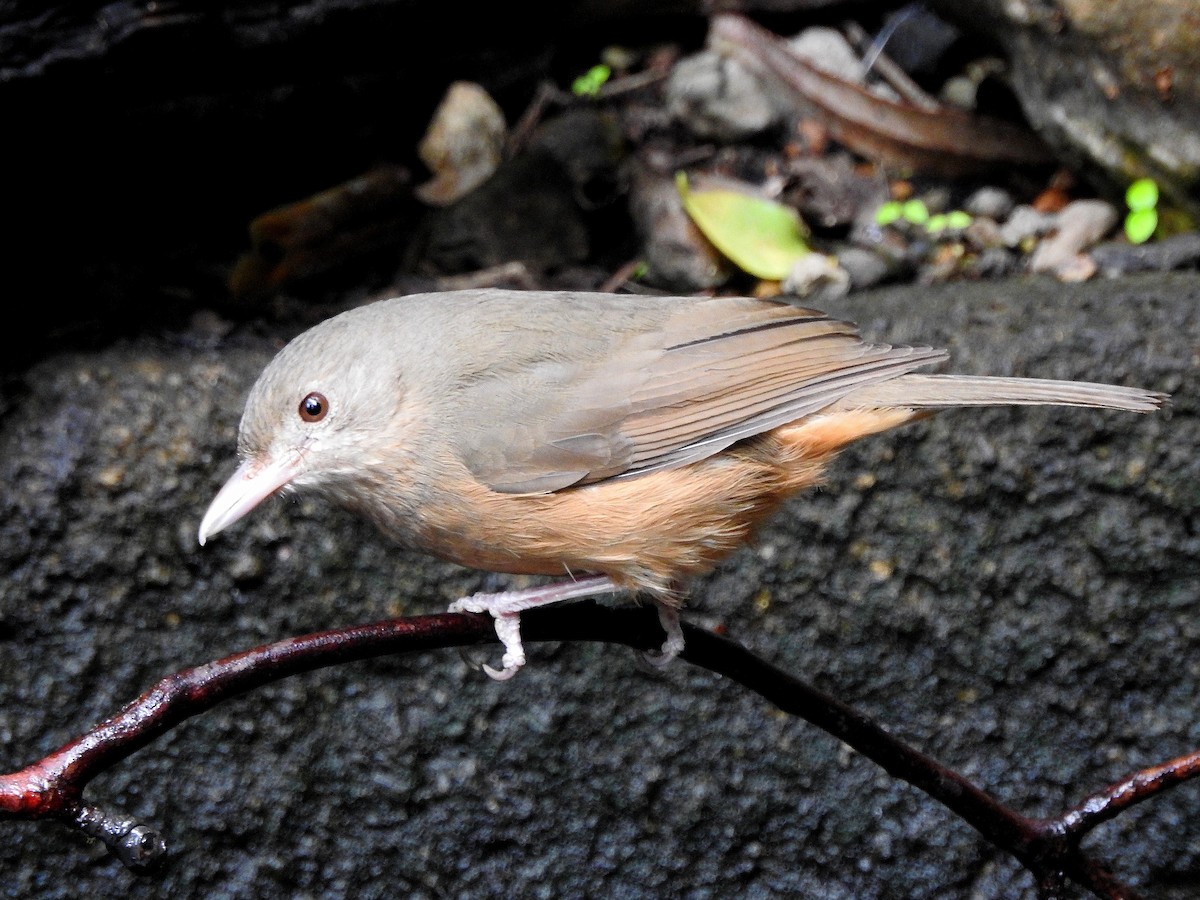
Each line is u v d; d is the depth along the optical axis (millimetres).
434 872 5672
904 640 5562
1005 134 6656
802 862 5695
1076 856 3918
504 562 4367
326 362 4262
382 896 5676
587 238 6664
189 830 5543
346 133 6734
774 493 4395
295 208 6406
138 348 5844
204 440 5387
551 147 6824
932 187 6688
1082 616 5508
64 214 6344
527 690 5578
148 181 6414
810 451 4355
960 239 6414
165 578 5406
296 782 5570
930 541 5477
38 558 5328
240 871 5602
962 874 5645
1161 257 6090
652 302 4594
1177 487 5371
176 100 6129
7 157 6012
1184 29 5746
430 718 5582
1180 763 3877
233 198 6648
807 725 5598
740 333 4426
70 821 2984
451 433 4242
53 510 5316
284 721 5531
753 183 6676
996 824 3861
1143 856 5617
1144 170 6109
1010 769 5633
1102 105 6082
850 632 5555
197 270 6371
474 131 6926
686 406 4293
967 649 5559
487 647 5543
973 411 5367
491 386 4281
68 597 5367
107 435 5367
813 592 5527
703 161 6777
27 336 5852
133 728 3066
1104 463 5383
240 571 5418
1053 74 6188
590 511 4199
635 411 4273
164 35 5859
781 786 5648
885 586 5512
